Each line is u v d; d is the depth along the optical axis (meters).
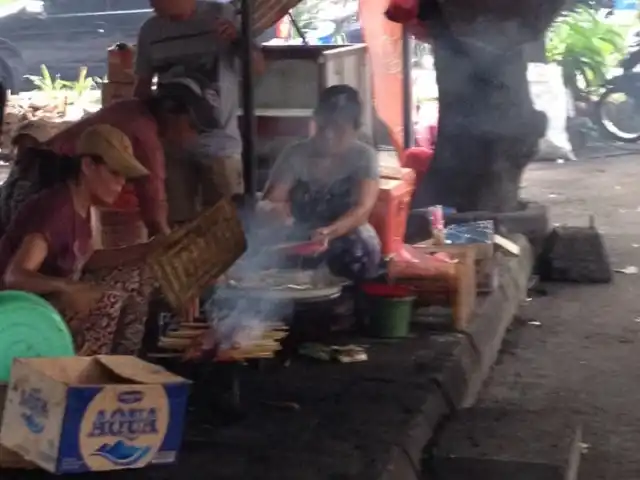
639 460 4.45
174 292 3.99
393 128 7.92
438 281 5.25
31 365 3.27
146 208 5.00
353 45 8.05
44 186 4.02
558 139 12.62
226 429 3.79
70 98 13.13
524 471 3.71
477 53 7.02
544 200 10.37
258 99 7.20
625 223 9.33
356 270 5.16
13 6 16.11
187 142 5.38
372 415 3.99
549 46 13.79
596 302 6.92
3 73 15.27
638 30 14.97
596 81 14.00
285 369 4.57
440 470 3.78
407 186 5.90
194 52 6.11
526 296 7.05
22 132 5.17
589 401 5.11
